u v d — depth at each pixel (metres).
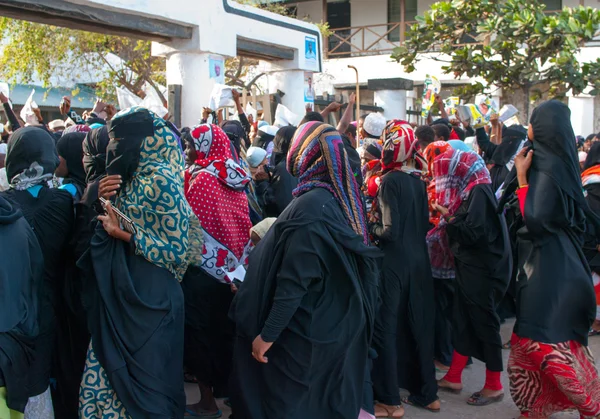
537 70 9.05
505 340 5.82
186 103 8.14
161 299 3.08
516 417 4.29
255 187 5.30
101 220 3.08
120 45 15.16
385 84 16.23
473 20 9.44
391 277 4.19
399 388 4.61
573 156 3.79
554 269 3.80
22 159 3.26
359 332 3.03
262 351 2.91
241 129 5.37
